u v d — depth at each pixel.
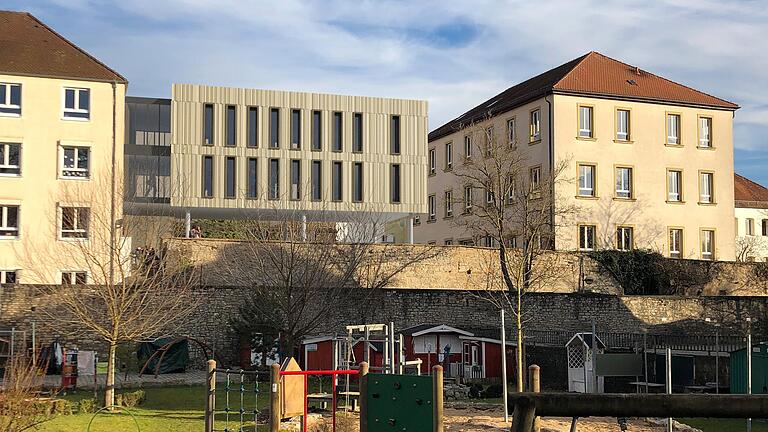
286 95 57.59
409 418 16.23
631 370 33.03
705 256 58.22
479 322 42.88
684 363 33.59
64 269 44.22
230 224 55.19
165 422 23.19
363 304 41.00
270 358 36.41
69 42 49.50
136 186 54.91
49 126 46.53
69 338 37.03
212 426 19.50
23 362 20.39
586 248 54.59
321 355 36.62
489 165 53.03
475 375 37.12
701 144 58.88
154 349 36.81
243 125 56.41
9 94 46.22
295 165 57.59
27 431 21.09
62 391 29.78
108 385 25.84
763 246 69.62
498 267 49.72
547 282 49.84
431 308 42.22
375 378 16.75
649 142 57.16
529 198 51.16
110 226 36.06
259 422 22.86
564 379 35.66
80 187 46.31
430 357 37.69
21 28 49.56
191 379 34.59
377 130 59.31
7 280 44.69
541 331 42.19
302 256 39.06
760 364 30.38
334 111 58.62
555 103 54.94
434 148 69.06
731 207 59.03
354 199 58.38
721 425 26.02
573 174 54.84
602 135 55.97
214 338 39.28
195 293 39.16
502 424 22.09
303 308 34.69
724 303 46.03
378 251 47.50
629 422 22.81
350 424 21.28
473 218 61.25
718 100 59.62
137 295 28.38
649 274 51.81
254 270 42.47
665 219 57.09
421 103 60.41
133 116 55.75
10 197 45.34
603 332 41.97
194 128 55.31
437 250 48.75
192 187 54.75
